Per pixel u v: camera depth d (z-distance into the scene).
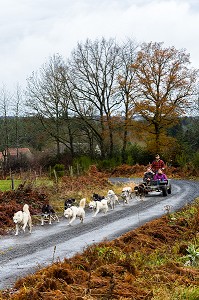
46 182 29.91
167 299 8.84
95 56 58.59
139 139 59.75
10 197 23.36
